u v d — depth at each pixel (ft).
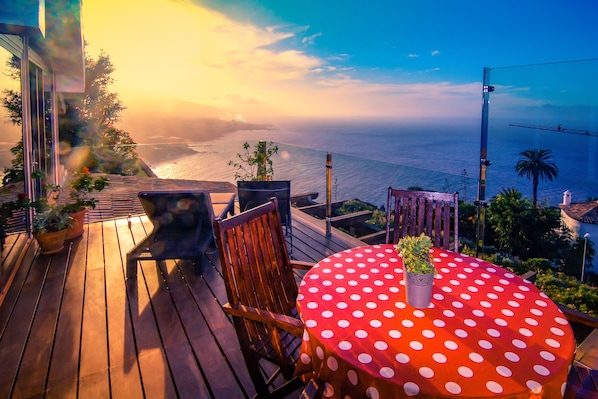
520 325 4.13
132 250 10.50
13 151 12.73
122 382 6.31
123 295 9.55
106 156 40.70
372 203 17.47
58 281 10.34
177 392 6.09
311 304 4.63
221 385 6.25
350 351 3.65
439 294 4.90
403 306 4.57
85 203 14.17
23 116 13.55
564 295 14.15
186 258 10.61
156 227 11.09
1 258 9.70
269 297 6.10
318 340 3.86
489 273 5.62
